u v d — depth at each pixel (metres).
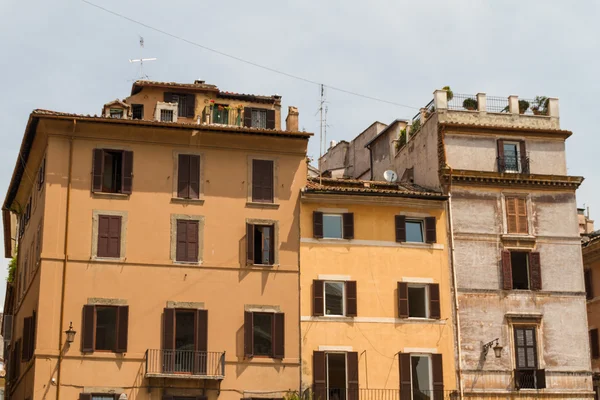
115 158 42.97
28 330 42.12
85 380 39.50
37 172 45.25
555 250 46.44
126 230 41.78
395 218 44.88
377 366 42.59
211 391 40.53
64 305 40.19
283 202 43.84
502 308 44.94
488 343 44.16
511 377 44.03
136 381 39.94
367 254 44.03
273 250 43.12
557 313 45.50
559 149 48.28
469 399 43.25
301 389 41.50
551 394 44.22
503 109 48.69
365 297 43.44
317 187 44.69
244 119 50.75
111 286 40.91
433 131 47.91
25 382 42.16
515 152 47.88
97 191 41.91
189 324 41.44
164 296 41.31
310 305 42.78
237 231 42.91
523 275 46.03
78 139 42.44
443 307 44.22
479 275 45.12
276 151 44.44
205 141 43.69
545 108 49.19
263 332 42.06
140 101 50.12
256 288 42.38
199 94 50.91
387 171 51.00
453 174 46.03
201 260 42.16
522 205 46.72
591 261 54.84
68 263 40.78
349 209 44.53
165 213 42.38
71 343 39.81
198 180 43.16
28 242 46.69
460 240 45.44
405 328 43.44
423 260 44.66
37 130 42.88
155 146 43.12
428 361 43.50
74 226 41.31
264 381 41.25
